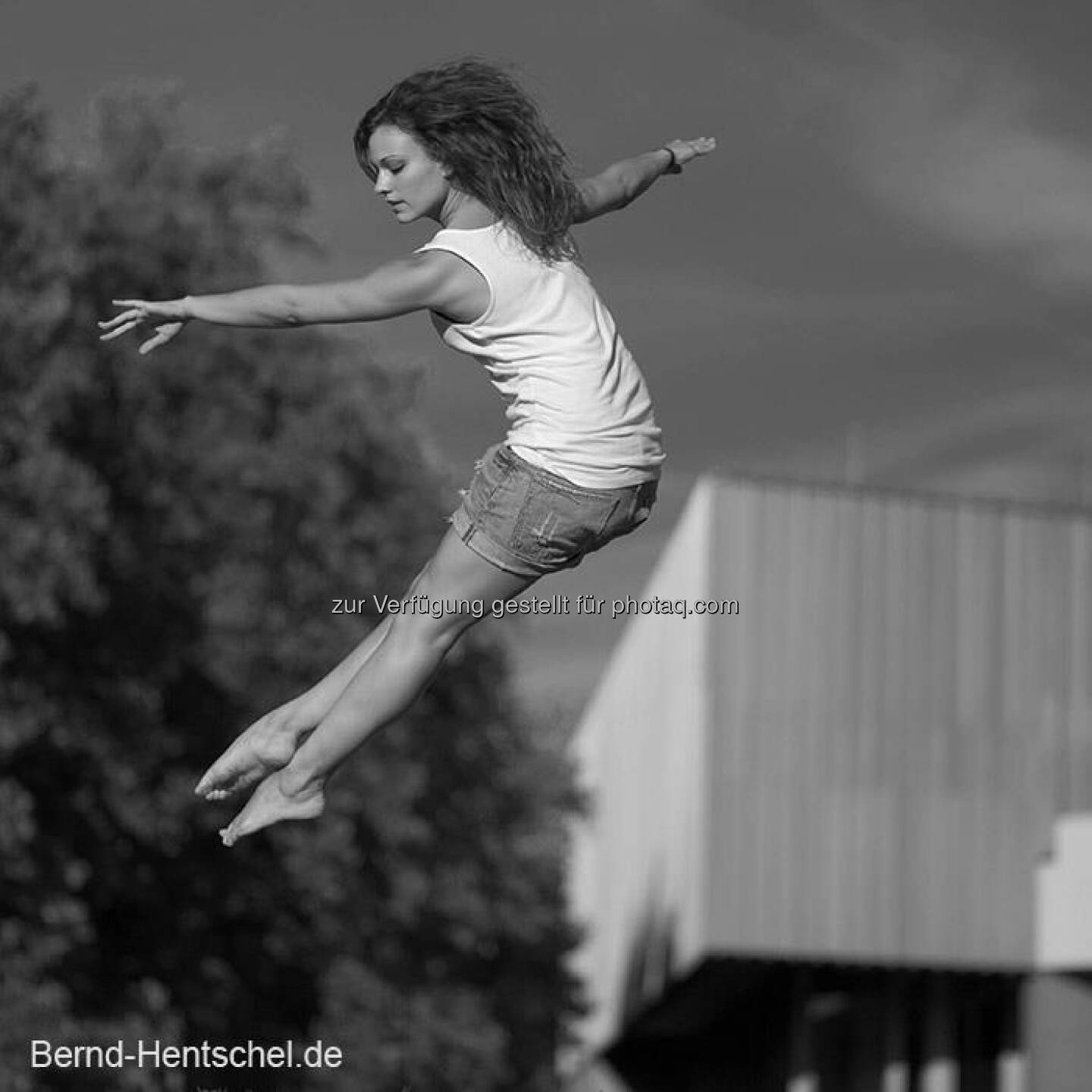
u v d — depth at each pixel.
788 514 106.06
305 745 14.86
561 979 96.38
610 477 14.30
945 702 105.44
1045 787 104.75
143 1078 58.66
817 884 103.62
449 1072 75.50
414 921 75.75
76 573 55.88
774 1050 123.75
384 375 73.44
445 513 73.69
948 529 106.25
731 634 105.06
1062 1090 100.88
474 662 81.62
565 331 14.20
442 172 14.27
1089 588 106.94
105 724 59.28
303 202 67.56
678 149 15.59
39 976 57.41
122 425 61.22
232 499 64.44
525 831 88.19
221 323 13.93
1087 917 101.31
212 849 64.75
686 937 110.38
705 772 103.94
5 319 55.69
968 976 108.94
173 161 67.19
